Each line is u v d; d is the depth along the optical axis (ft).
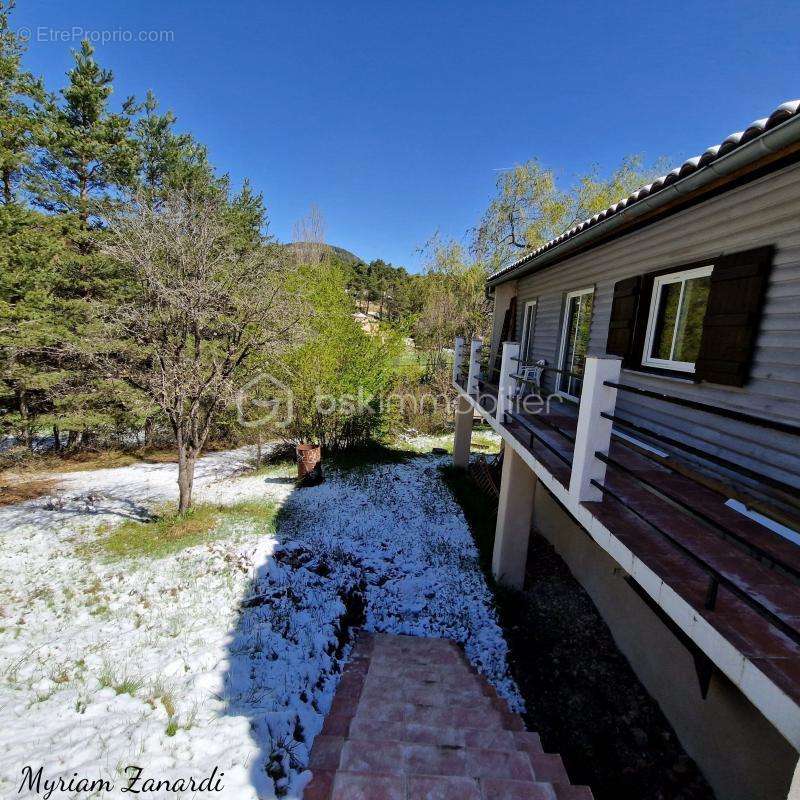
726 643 5.06
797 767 4.20
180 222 23.43
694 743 12.20
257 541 21.36
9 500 31.53
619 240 15.40
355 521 26.96
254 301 24.91
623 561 7.33
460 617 18.11
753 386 9.36
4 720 9.38
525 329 25.53
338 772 7.66
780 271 8.79
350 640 15.52
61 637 13.79
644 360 13.60
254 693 11.14
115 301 38.45
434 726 10.21
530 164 58.59
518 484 19.58
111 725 9.27
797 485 8.30
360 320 43.73
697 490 9.76
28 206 37.83
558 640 17.19
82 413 40.81
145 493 33.40
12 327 34.19
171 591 16.99
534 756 9.15
